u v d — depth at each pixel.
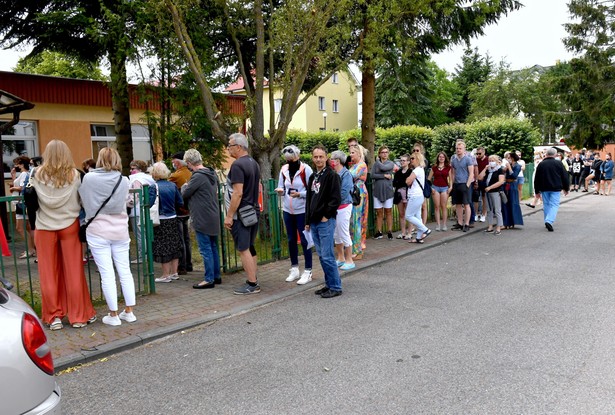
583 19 36.81
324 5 9.42
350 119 52.66
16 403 2.54
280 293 6.68
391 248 9.63
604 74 35.75
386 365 4.30
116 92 12.12
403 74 14.17
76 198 5.20
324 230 6.41
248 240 6.59
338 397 3.75
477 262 8.41
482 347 4.63
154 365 4.49
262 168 10.19
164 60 10.74
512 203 11.83
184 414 3.59
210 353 4.73
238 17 10.73
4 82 15.34
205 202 6.81
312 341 4.93
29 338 2.65
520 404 3.56
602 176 21.06
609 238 10.42
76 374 4.34
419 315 5.63
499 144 23.47
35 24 12.44
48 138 16.83
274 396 3.81
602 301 5.99
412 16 11.80
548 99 48.72
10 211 5.38
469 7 12.70
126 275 5.47
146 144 19.42
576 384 3.84
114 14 10.66
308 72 11.45
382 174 10.43
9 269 8.14
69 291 5.27
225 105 12.12
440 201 11.54
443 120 55.19
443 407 3.55
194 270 8.23
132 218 7.54
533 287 6.70
